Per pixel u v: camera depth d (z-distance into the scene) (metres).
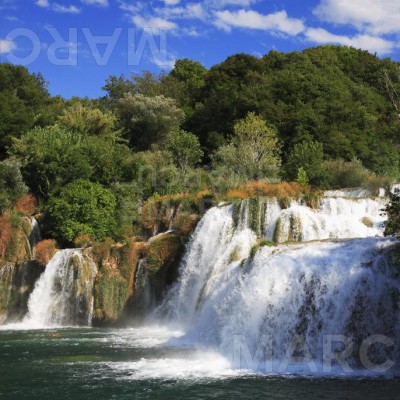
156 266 26.81
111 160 39.59
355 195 32.66
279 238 24.61
